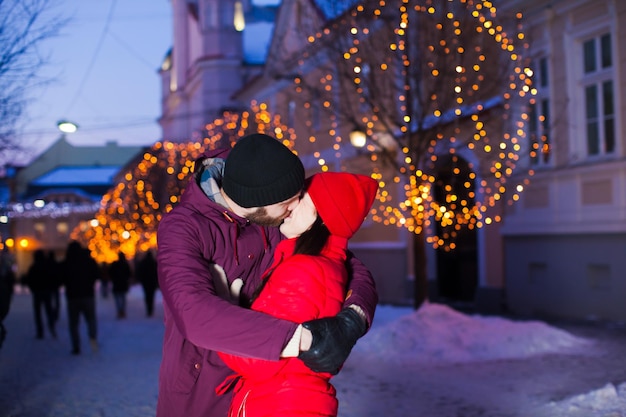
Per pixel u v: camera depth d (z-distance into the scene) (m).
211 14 36.34
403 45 11.89
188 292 2.21
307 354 2.16
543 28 14.19
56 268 13.68
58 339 13.28
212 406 2.51
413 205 11.61
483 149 15.09
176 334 2.49
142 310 21.25
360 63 12.55
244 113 24.33
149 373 8.66
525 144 14.36
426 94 12.95
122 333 14.04
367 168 18.78
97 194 67.06
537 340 9.26
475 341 9.27
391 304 17.62
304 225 2.45
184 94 41.84
